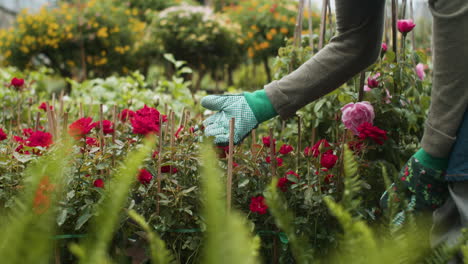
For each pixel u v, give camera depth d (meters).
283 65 1.91
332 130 1.70
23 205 0.29
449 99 0.89
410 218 0.45
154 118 1.27
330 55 1.09
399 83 1.59
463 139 0.88
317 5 6.93
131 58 5.60
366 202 1.29
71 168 1.06
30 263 0.28
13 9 7.38
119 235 1.07
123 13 6.18
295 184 1.18
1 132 1.33
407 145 1.57
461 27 0.85
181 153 1.21
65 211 1.00
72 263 1.12
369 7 1.03
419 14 3.68
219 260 0.28
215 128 1.10
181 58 5.20
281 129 1.91
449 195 0.96
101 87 2.87
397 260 0.35
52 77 5.43
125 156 1.24
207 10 5.27
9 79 2.93
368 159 1.49
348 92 1.59
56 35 5.21
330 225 1.18
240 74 6.59
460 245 0.42
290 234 0.40
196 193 1.15
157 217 1.13
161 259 0.38
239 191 1.21
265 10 5.81
